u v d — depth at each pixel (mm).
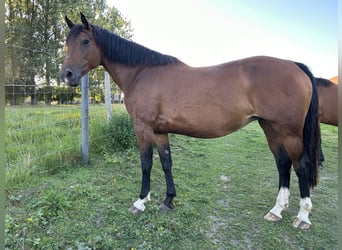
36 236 1819
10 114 4348
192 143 5469
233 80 1968
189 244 1811
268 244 1828
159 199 2539
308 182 2008
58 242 1761
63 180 2855
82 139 3420
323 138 6328
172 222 2068
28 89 4609
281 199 2223
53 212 2113
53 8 13023
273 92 1880
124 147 4227
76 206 2266
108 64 2391
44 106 4656
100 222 2045
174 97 2072
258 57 2049
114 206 2299
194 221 2113
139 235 1885
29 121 4195
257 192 2793
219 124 2027
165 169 2344
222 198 2613
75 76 2229
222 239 1884
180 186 2893
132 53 2287
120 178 3010
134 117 2297
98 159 3686
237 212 2301
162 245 1790
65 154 3498
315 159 1988
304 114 1912
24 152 3201
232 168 3678
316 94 1981
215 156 4395
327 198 2664
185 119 2066
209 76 2043
